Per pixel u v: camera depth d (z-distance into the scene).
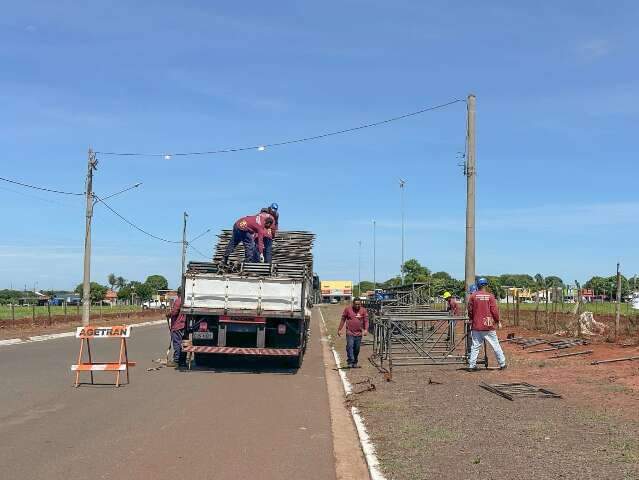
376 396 11.42
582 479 5.97
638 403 9.46
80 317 45.00
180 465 7.02
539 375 12.72
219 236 20.53
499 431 8.02
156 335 30.88
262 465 7.07
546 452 6.95
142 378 14.22
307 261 20.92
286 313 15.62
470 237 18.77
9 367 16.06
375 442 7.90
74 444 7.92
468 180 18.88
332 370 16.50
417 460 6.92
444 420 8.87
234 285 15.61
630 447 7.00
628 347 15.79
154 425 9.10
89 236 34.56
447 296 20.89
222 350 15.51
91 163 34.31
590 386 11.06
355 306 16.59
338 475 6.73
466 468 6.51
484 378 12.86
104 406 10.58
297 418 9.82
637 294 37.72
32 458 7.25
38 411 10.07
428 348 19.41
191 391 12.36
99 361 17.70
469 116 18.92
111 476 6.58
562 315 30.20
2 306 84.12
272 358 17.50
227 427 9.04
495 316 14.11
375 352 18.52
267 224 18.48
